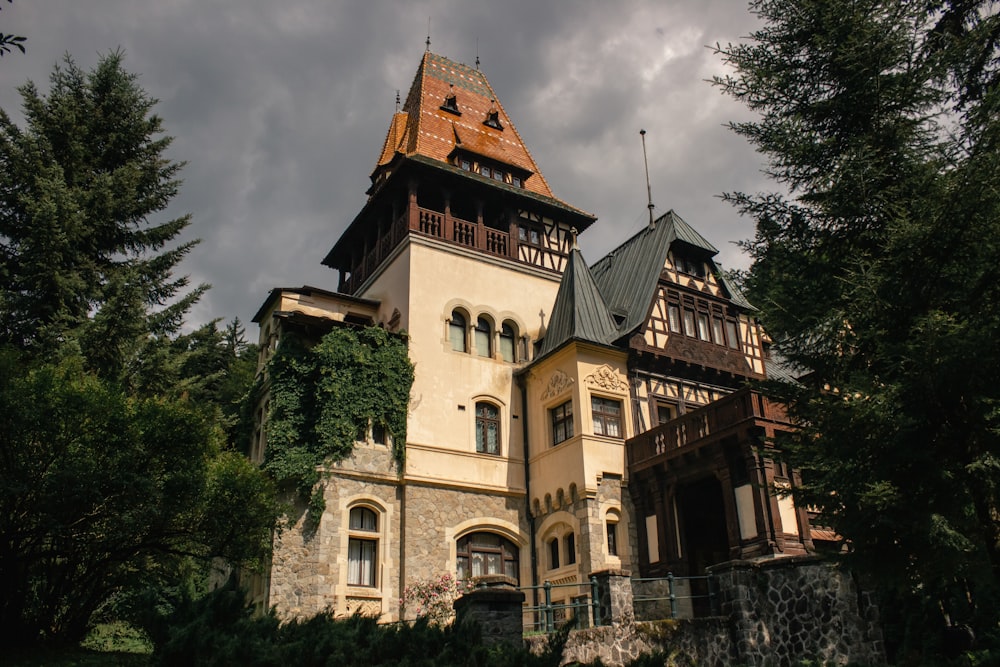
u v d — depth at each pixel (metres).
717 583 14.77
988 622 12.61
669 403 22.66
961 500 9.54
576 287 23.41
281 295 23.52
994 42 11.04
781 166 12.52
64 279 19.92
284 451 19.64
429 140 27.31
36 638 12.70
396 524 20.34
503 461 22.45
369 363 21.19
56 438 12.49
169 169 24.56
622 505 20.48
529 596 21.19
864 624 13.66
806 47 12.70
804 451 11.23
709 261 25.12
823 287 11.87
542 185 28.94
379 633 8.96
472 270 24.47
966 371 9.19
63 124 22.64
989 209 9.69
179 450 13.77
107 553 13.19
